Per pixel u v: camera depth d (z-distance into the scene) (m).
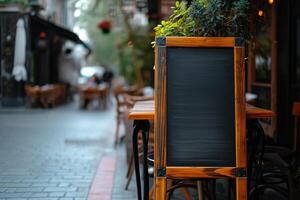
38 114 15.45
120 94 11.82
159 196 3.25
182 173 3.24
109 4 15.20
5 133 10.56
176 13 4.00
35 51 18.00
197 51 3.34
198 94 3.31
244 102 3.29
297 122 4.88
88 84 21.95
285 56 6.94
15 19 13.21
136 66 15.42
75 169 6.70
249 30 3.86
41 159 7.46
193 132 3.28
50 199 5.14
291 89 6.87
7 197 5.19
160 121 3.27
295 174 4.32
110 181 5.97
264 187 4.18
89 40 39.59
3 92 16.38
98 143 9.25
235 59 3.32
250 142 3.70
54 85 19.81
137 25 15.84
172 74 3.32
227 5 3.64
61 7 24.67
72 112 16.55
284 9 6.95
